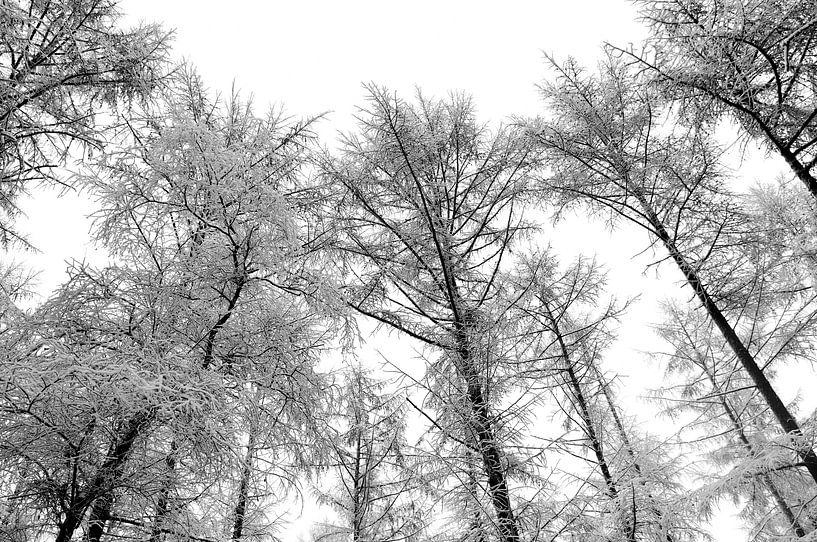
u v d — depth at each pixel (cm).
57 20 522
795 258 666
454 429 605
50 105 536
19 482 327
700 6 643
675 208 752
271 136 476
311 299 436
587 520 502
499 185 790
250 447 437
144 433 358
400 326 719
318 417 454
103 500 347
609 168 802
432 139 708
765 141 716
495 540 520
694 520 654
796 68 637
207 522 448
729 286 715
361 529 832
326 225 639
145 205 385
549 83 816
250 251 387
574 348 930
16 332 332
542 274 937
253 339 410
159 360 328
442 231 725
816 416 568
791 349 768
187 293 395
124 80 604
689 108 713
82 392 308
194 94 647
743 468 561
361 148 721
